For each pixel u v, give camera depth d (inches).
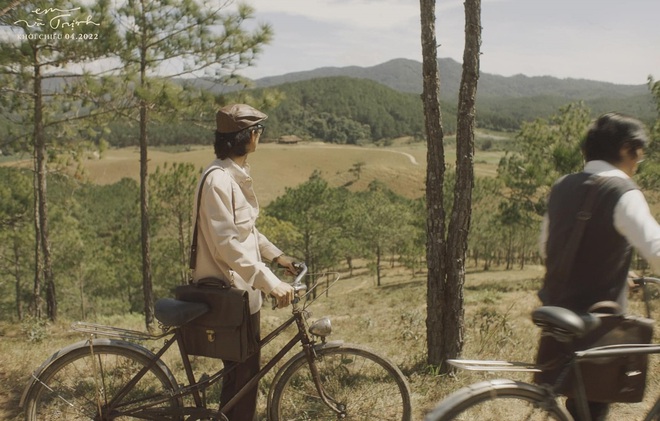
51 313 618.5
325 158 7091.5
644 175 572.4
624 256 86.7
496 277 1755.7
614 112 93.1
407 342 256.7
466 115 171.5
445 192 1256.2
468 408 83.4
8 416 147.7
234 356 108.6
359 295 984.9
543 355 88.8
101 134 654.5
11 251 1280.8
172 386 114.2
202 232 108.7
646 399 147.6
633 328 86.7
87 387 116.2
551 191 95.5
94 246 1625.2
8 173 822.5
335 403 117.0
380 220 2048.5
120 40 455.5
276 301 106.5
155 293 1477.6
